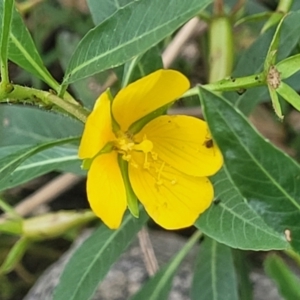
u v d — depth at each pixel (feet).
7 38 0.31
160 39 0.30
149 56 0.39
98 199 0.30
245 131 0.28
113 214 0.31
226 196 0.35
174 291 0.60
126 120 0.32
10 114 0.49
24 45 0.36
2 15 0.34
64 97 0.34
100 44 0.31
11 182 0.41
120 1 0.39
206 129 0.33
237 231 0.34
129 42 0.31
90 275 0.42
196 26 0.57
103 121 0.30
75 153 0.42
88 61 0.32
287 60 0.30
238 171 0.28
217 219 0.35
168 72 0.29
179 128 0.33
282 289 0.44
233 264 0.46
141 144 0.31
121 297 0.60
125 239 0.43
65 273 0.43
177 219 0.33
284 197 0.28
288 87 0.30
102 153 0.31
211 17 0.47
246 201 0.28
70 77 0.32
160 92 0.31
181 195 0.33
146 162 0.33
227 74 0.47
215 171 0.33
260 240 0.34
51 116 0.49
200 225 0.35
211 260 0.45
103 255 0.43
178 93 0.31
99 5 0.39
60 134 0.49
